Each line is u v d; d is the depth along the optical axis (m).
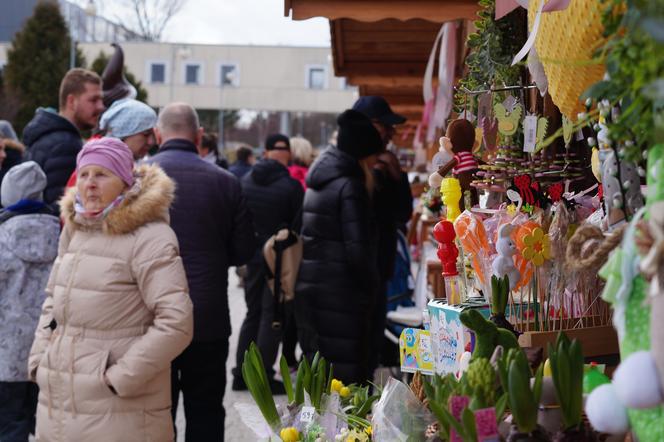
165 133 4.50
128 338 3.39
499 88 3.13
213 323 4.28
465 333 2.43
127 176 3.42
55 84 37.97
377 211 5.63
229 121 52.44
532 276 2.39
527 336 2.32
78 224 3.45
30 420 4.55
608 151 1.93
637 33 1.31
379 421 2.19
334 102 52.69
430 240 7.20
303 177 9.46
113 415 3.34
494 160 2.99
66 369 3.37
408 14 3.97
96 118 5.42
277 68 52.56
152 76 50.53
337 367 4.93
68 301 3.39
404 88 9.20
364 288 4.95
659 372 1.28
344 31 6.27
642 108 1.39
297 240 6.12
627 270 1.40
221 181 4.45
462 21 5.27
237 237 4.49
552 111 2.99
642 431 1.39
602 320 2.42
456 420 1.76
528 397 1.71
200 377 4.28
